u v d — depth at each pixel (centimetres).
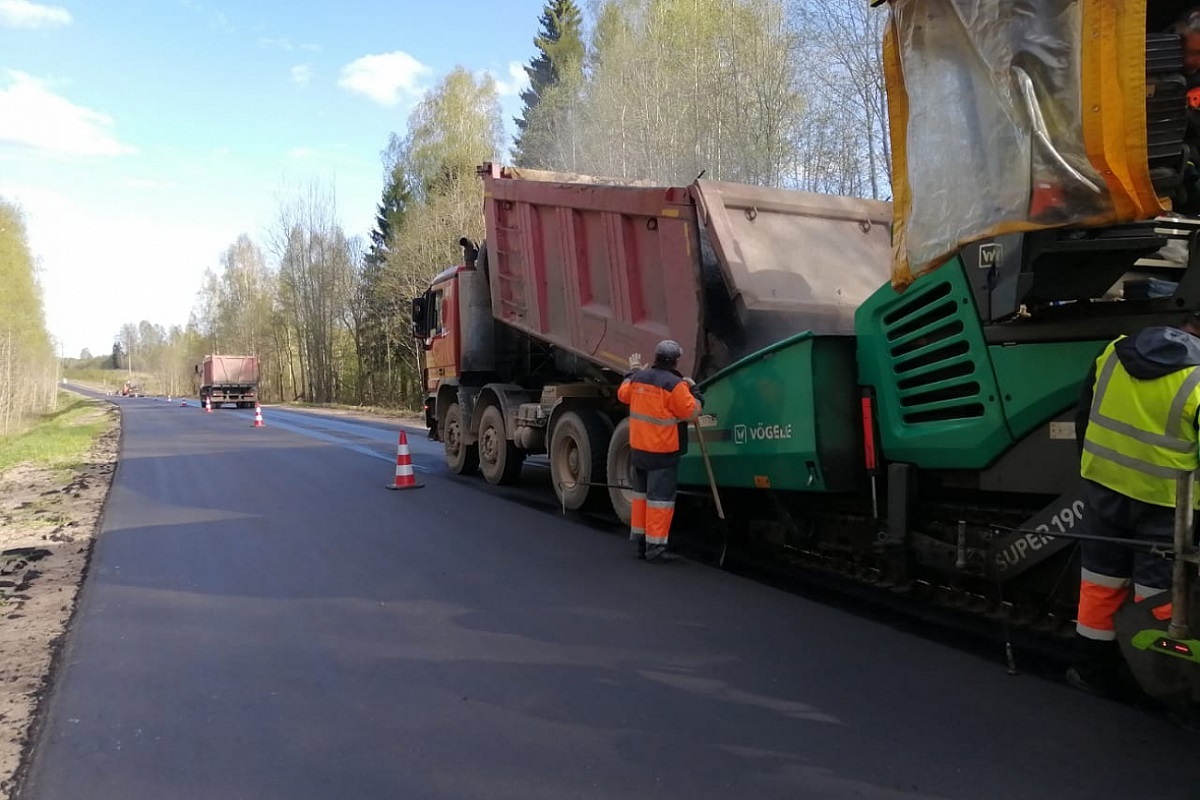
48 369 5434
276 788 320
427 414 1305
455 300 1152
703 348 675
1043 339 416
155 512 930
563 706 392
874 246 738
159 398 8088
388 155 5006
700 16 2317
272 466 1352
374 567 655
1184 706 328
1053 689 402
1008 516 458
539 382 1073
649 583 602
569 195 835
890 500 511
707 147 2252
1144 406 326
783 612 531
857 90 1934
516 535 770
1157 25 367
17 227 3619
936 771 324
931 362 477
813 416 529
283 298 5938
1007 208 365
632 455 676
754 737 357
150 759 346
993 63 367
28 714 394
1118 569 354
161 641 493
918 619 512
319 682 427
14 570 686
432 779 326
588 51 3338
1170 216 367
